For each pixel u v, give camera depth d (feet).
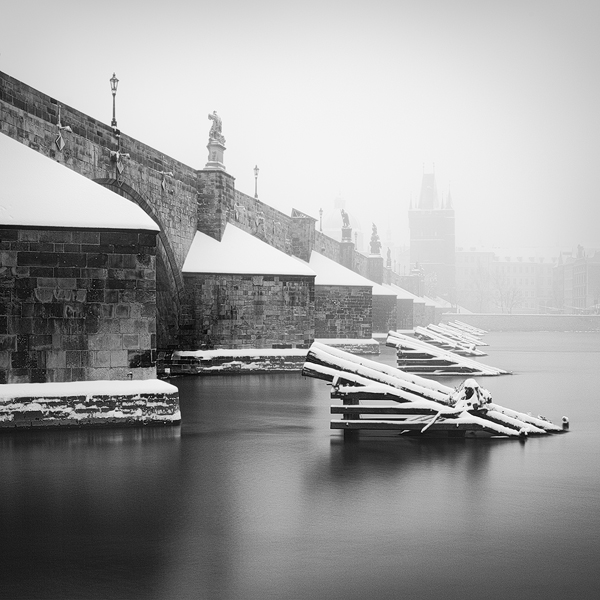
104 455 60.49
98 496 47.55
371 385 69.77
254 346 145.79
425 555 36.63
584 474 54.34
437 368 142.51
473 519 42.78
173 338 141.69
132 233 74.43
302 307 148.66
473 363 141.59
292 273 147.84
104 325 74.13
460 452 62.75
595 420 82.17
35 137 88.17
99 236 73.97
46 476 52.95
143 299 74.79
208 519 42.52
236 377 133.08
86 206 74.43
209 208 150.82
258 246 152.25
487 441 68.28
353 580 33.35
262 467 56.29
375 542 38.58
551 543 38.55
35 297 73.05
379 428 69.31
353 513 43.80
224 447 64.23
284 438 68.95
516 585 32.86
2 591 32.14
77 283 73.61
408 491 49.16
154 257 75.05
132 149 115.14
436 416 68.69
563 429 74.90
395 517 43.09
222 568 34.81
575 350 237.86
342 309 213.87
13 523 41.73
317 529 40.70
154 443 65.72
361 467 56.49
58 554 36.73
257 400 97.40
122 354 74.54
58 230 73.26
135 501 46.34
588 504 46.01
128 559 36.01
